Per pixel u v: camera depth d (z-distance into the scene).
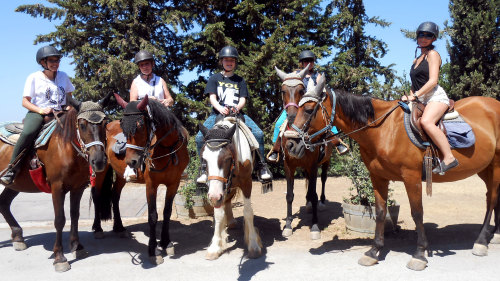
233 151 4.13
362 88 11.83
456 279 3.75
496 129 4.48
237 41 12.70
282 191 9.73
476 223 5.93
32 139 4.55
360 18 13.28
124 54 10.91
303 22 11.72
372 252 4.29
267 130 11.61
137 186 10.46
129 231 6.12
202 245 5.30
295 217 6.86
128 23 11.40
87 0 11.39
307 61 6.14
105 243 5.44
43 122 4.64
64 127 4.43
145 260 4.67
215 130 3.96
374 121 4.19
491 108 4.55
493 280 3.70
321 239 5.43
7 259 4.75
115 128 5.59
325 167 7.47
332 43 12.81
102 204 5.59
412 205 4.14
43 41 10.80
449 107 4.24
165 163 4.60
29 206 8.09
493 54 11.80
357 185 5.72
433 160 4.10
